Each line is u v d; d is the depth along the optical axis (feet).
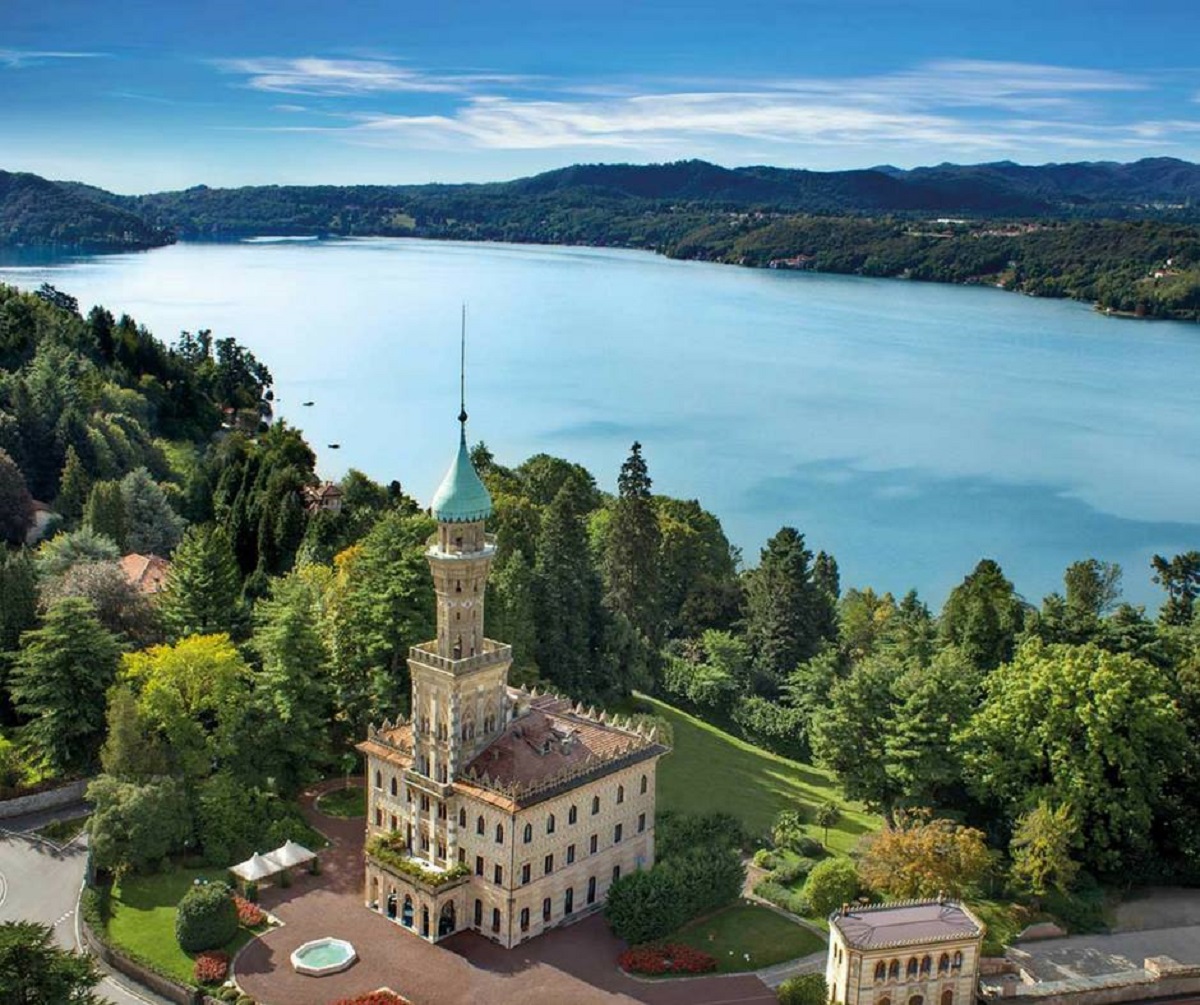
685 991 309.42
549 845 331.57
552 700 387.96
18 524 595.47
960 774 396.98
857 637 595.88
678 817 394.32
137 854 349.82
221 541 507.30
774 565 606.55
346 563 512.22
